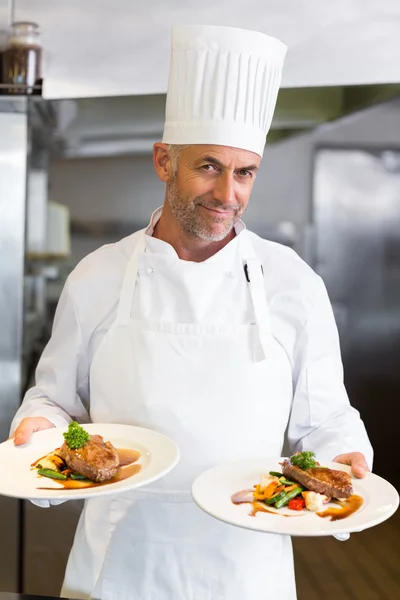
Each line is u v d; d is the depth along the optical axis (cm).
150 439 140
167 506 148
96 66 212
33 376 253
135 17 209
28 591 254
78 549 158
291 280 157
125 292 154
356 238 258
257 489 127
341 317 259
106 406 154
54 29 213
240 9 204
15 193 233
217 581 148
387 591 247
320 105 228
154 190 255
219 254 152
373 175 257
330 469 131
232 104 141
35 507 251
